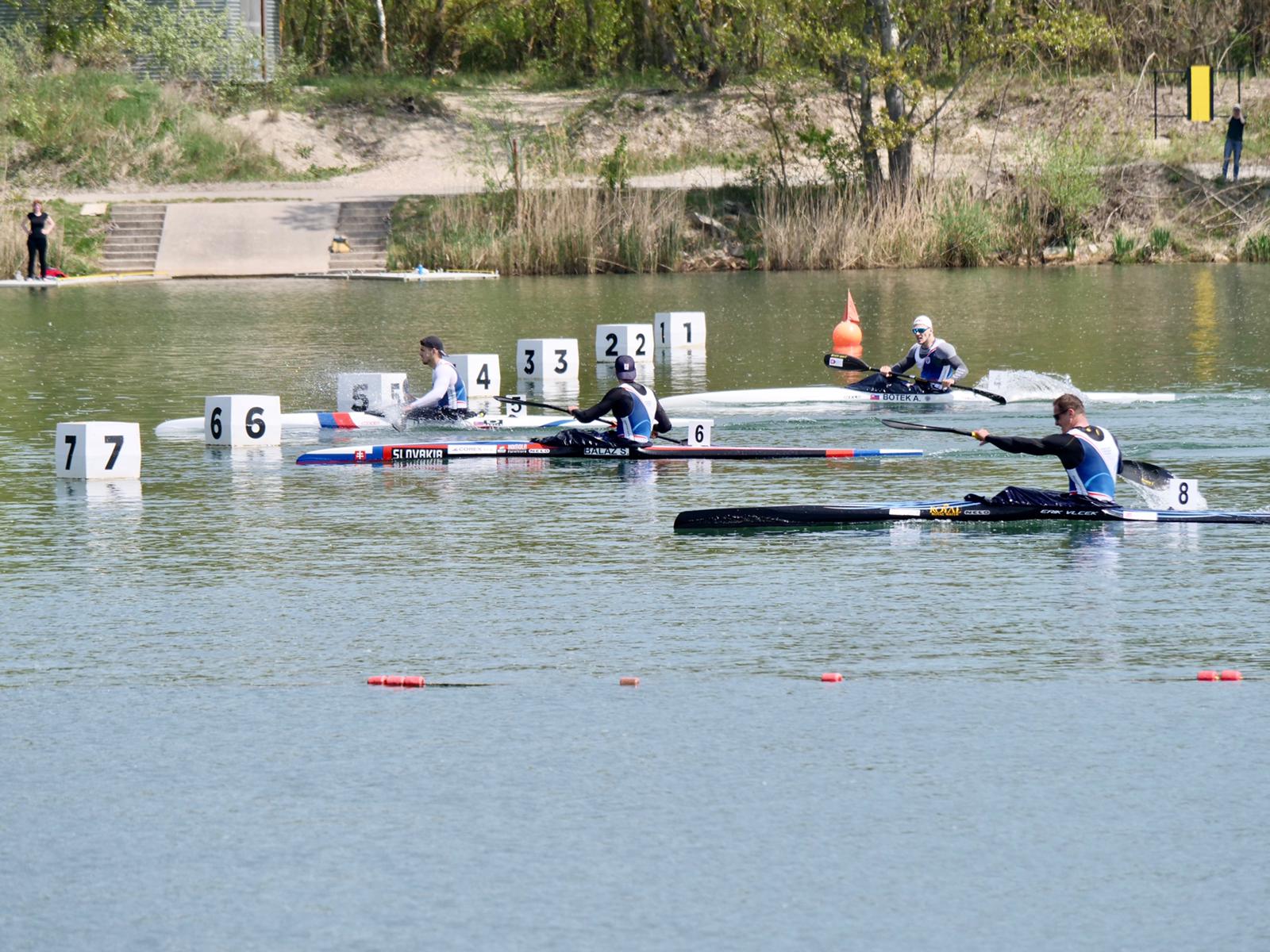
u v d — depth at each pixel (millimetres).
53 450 68500
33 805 29609
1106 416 75438
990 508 52531
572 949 24219
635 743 32469
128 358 102438
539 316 128875
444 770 31141
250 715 34250
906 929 24750
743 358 103188
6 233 171875
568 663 37594
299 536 51562
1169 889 25938
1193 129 198875
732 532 51781
